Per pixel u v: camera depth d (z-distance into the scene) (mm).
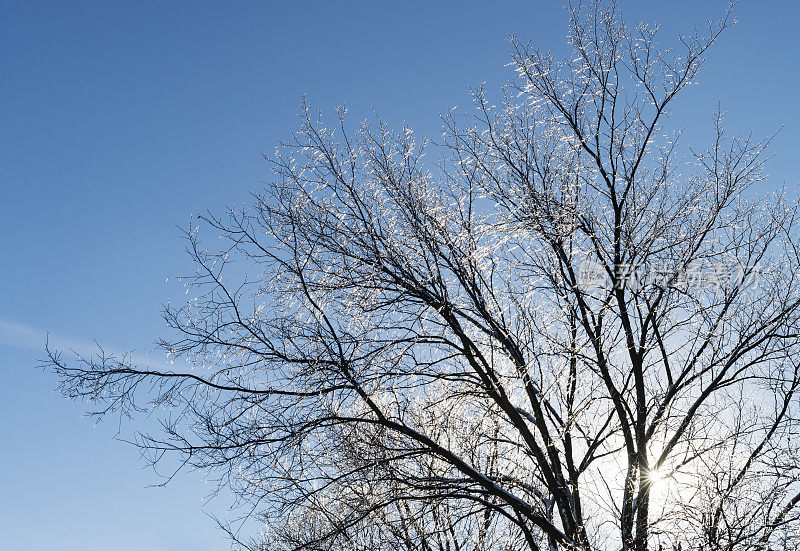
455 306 10922
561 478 11492
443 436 12289
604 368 11000
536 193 10977
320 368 10445
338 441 11031
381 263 10852
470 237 11016
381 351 10648
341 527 10867
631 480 11023
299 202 10891
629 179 11211
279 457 10422
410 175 11281
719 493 10188
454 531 12828
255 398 10586
